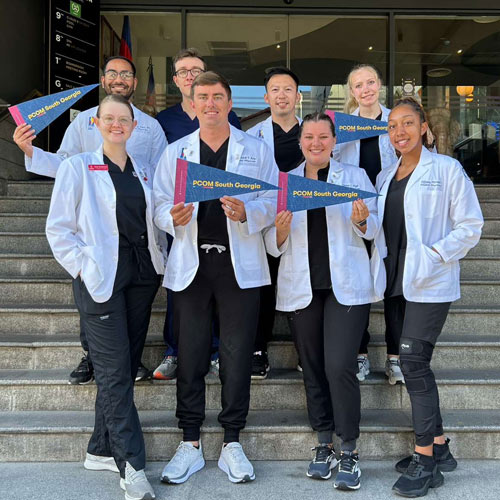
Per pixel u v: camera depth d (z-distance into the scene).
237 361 2.92
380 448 3.17
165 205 2.95
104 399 2.72
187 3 7.36
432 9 7.45
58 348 3.66
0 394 3.40
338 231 2.92
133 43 7.46
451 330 4.05
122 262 2.79
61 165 2.77
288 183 2.78
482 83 7.61
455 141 7.61
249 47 7.52
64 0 6.79
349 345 2.83
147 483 2.70
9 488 2.81
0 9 6.22
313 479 2.93
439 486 2.83
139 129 3.50
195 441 3.02
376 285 2.93
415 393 2.82
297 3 7.38
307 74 7.54
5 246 4.87
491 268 4.68
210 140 3.00
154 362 3.66
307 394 3.03
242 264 2.91
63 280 4.28
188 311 2.93
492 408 3.46
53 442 3.13
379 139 3.57
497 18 7.57
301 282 2.94
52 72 6.69
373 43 7.55
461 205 2.82
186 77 3.58
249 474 2.87
